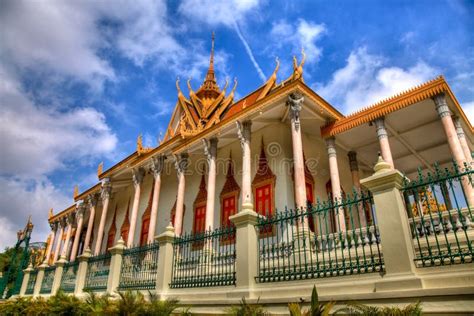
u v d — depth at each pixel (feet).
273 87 58.65
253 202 50.42
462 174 16.16
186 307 25.16
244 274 22.45
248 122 48.44
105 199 75.00
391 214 17.03
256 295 21.42
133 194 80.43
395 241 16.51
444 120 35.50
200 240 27.96
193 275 27.12
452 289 13.99
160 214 68.44
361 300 16.42
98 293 36.81
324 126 47.34
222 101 74.84
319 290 18.52
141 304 22.98
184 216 62.08
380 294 15.85
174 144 60.90
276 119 50.11
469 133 44.98
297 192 38.24
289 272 20.79
